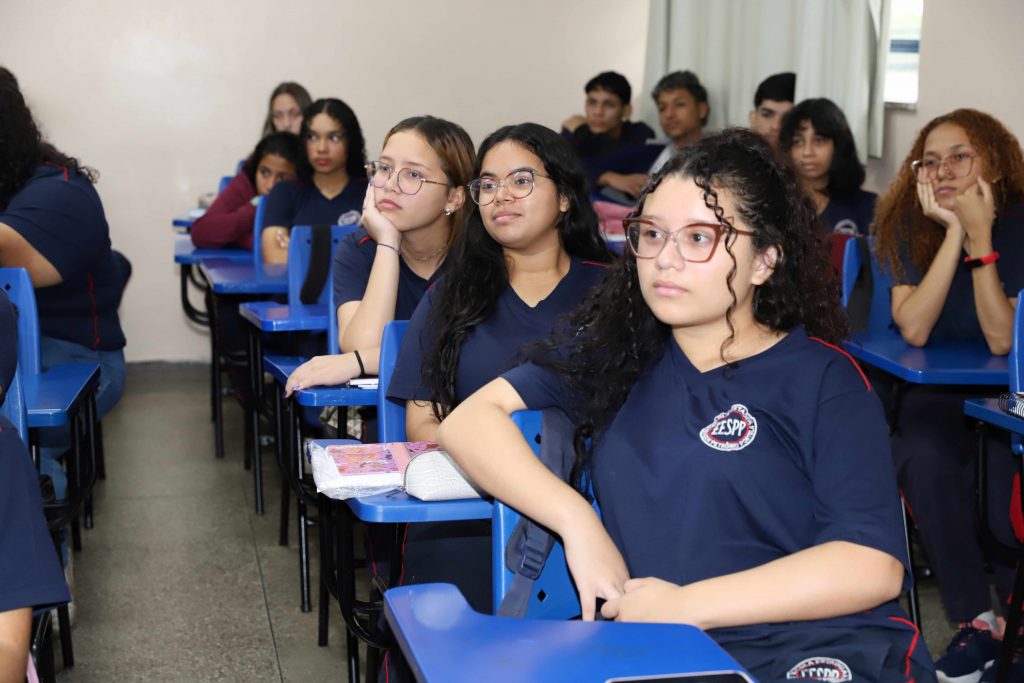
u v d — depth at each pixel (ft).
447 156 7.32
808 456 3.97
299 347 10.16
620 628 3.00
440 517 4.66
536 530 4.21
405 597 3.15
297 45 17.80
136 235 17.70
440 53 18.37
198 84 17.53
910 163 8.65
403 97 18.35
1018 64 11.30
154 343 17.99
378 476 4.97
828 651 3.71
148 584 9.07
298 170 13.09
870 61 13.53
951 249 8.18
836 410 3.98
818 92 14.23
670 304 4.04
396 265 7.47
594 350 4.46
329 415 8.01
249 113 17.76
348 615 5.82
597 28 18.85
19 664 3.45
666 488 4.06
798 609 3.68
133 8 17.13
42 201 8.64
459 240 6.15
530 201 5.90
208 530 10.39
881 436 3.98
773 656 3.74
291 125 16.43
